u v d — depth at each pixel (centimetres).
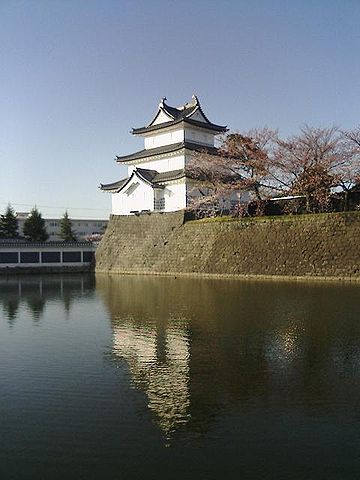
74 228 8394
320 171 3102
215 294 2170
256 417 695
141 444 612
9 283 3198
